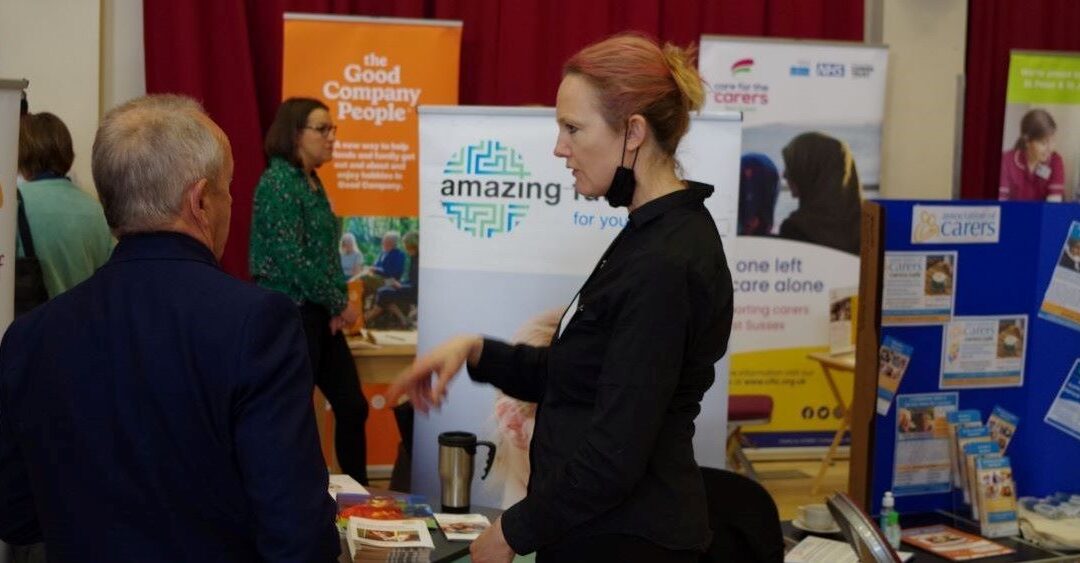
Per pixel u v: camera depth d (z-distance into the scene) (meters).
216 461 1.38
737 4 5.66
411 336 4.81
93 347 1.42
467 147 2.82
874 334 2.67
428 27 4.89
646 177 1.72
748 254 5.45
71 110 4.92
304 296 4.04
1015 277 2.90
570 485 1.61
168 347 1.38
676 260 1.62
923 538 2.71
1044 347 2.95
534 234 2.80
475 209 2.82
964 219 2.82
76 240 3.70
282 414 1.37
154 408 1.38
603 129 1.69
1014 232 2.88
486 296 2.83
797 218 5.47
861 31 5.85
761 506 2.15
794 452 5.63
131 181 1.42
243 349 1.37
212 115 5.00
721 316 1.70
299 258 4.03
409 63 4.88
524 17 5.31
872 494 2.76
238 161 5.02
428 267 2.86
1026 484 2.98
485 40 5.34
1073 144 5.96
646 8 5.47
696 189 1.73
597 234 2.79
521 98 5.35
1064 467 3.00
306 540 1.34
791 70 5.39
